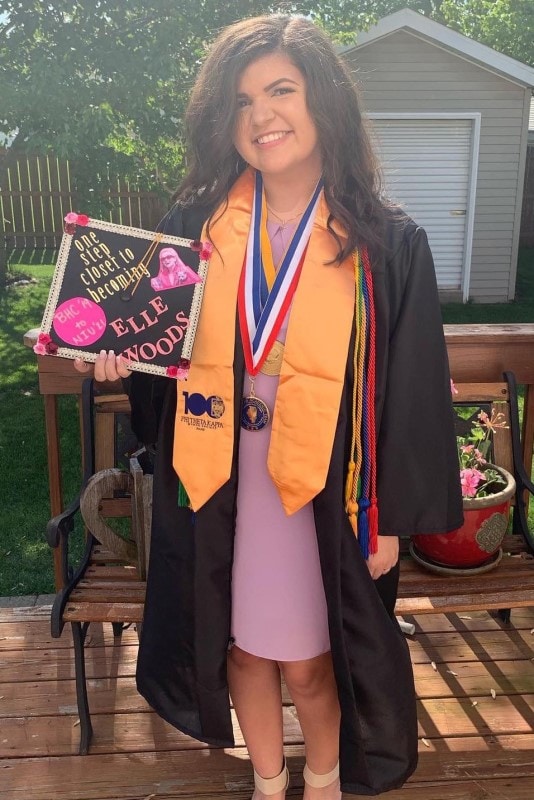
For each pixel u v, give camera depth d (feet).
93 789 6.85
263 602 5.69
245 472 5.55
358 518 5.53
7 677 8.28
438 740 7.37
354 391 5.32
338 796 6.49
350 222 5.19
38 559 12.00
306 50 4.96
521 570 7.66
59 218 42.55
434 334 5.43
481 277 34.88
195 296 5.36
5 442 16.89
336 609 5.45
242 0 21.81
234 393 5.39
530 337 8.98
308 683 6.00
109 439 8.51
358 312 5.24
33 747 7.32
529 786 6.83
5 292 32.30
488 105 32.53
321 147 5.25
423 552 7.68
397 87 32.04
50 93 20.92
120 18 21.47
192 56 22.02
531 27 57.98
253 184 5.59
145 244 5.37
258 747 6.29
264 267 5.41
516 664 8.48
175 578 5.92
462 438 8.76
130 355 5.36
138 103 21.98
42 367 8.60
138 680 6.35
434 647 8.79
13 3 20.83
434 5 68.08
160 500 5.88
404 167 33.32
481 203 33.86
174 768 7.07
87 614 6.88
